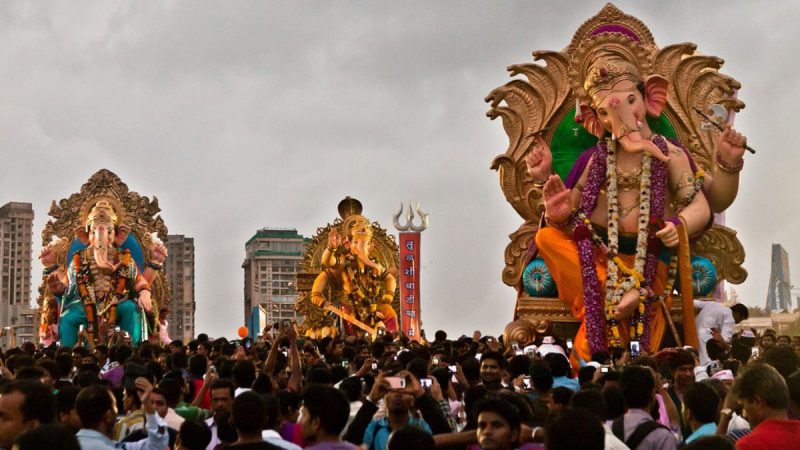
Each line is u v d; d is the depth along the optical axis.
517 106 29.17
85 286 38.81
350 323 40.88
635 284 25.16
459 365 15.06
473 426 10.53
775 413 8.52
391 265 42.47
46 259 40.47
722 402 11.39
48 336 40.59
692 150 28.34
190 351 22.59
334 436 9.22
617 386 11.30
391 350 18.61
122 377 14.54
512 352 21.06
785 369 11.52
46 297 40.59
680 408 13.85
